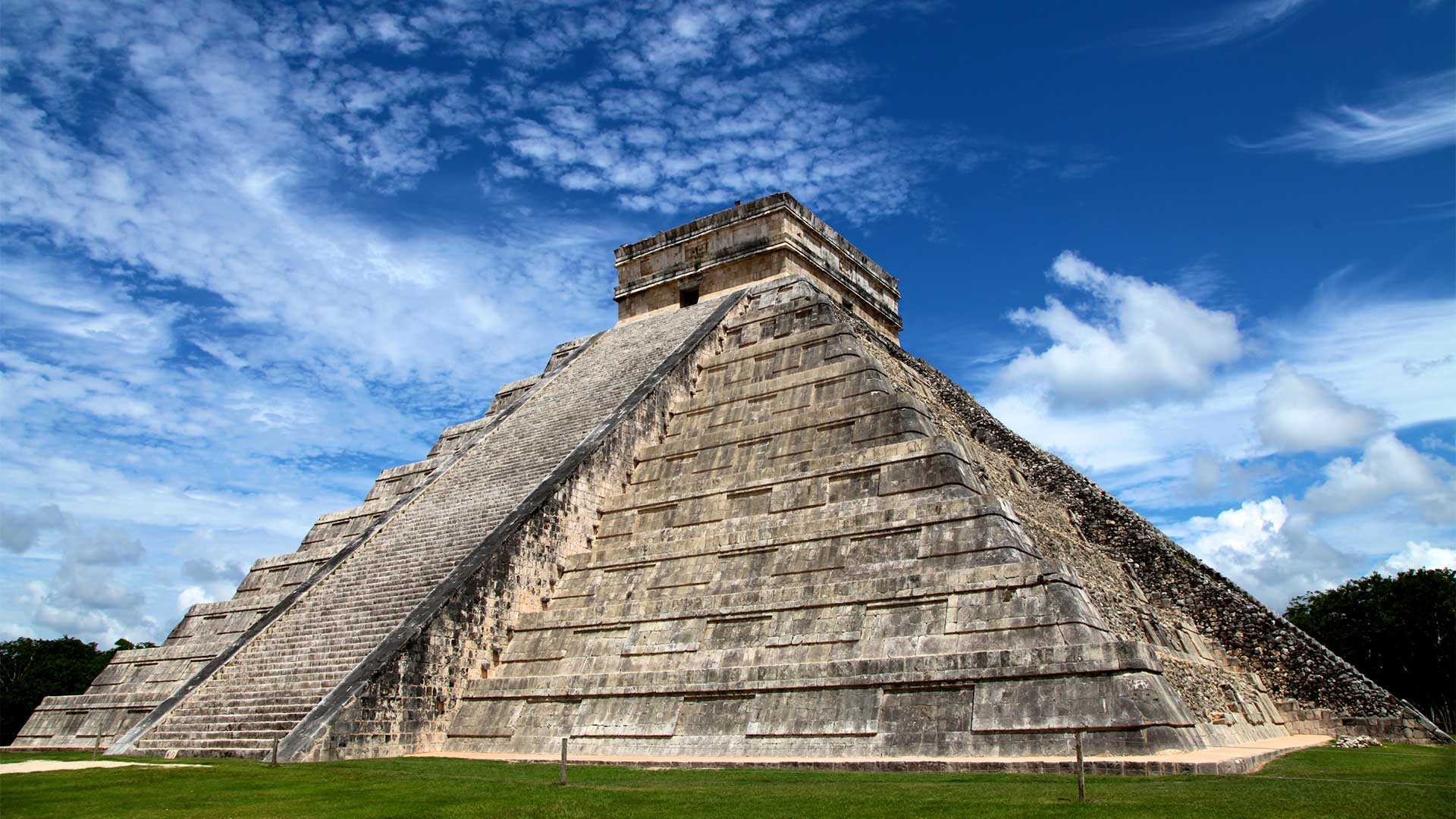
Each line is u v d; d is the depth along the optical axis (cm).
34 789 1407
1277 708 2325
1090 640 1606
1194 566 2661
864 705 1708
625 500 2492
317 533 3297
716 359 2902
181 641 3028
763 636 1931
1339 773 1345
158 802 1303
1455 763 1502
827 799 1170
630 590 2195
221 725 2045
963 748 1580
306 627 2347
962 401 3138
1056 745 1516
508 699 2067
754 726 1781
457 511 2592
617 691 1962
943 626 1748
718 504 2298
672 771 1545
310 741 1794
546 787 1364
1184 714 1559
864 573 1912
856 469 2127
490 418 3462
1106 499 2784
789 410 2478
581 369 3284
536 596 2302
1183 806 1023
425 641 2050
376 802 1272
